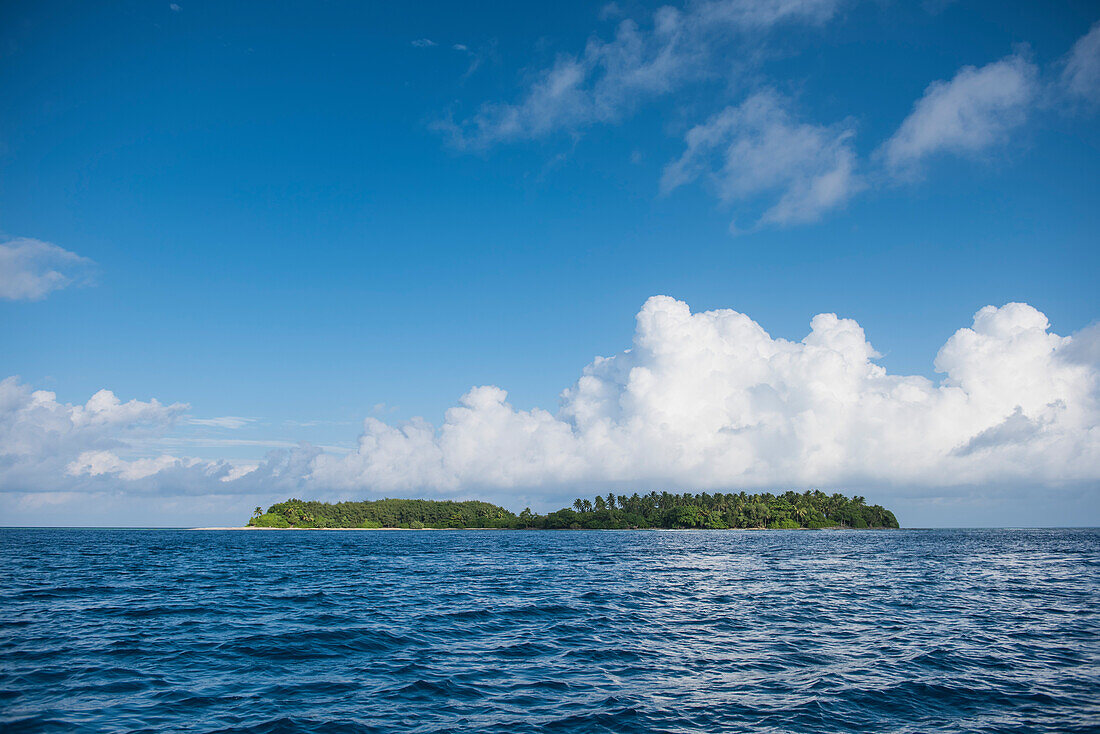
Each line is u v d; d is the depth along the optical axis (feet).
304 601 136.56
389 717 56.44
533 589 162.81
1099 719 56.34
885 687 65.98
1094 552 365.20
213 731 52.65
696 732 52.80
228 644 87.61
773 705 60.03
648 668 74.90
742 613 118.42
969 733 52.65
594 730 53.21
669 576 203.51
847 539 633.20
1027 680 68.74
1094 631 98.53
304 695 63.16
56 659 77.61
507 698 62.39
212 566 251.80
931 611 120.47
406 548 447.42
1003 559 293.84
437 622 107.96
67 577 193.57
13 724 53.88
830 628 101.91
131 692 63.77
